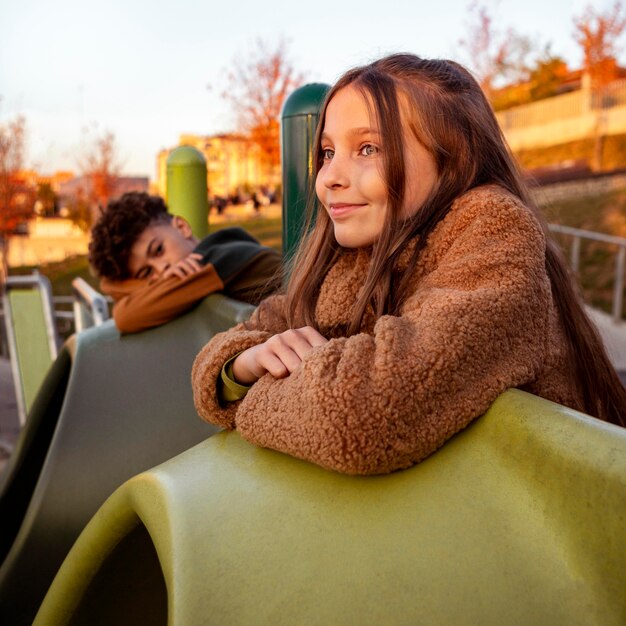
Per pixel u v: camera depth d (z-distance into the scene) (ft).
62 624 2.58
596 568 1.54
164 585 2.72
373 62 2.82
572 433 1.71
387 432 1.96
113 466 4.55
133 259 5.78
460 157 2.65
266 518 2.00
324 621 1.68
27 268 58.49
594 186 34.99
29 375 10.15
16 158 56.54
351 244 2.71
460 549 1.71
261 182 52.60
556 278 2.94
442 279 2.34
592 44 38.19
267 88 48.60
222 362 2.78
